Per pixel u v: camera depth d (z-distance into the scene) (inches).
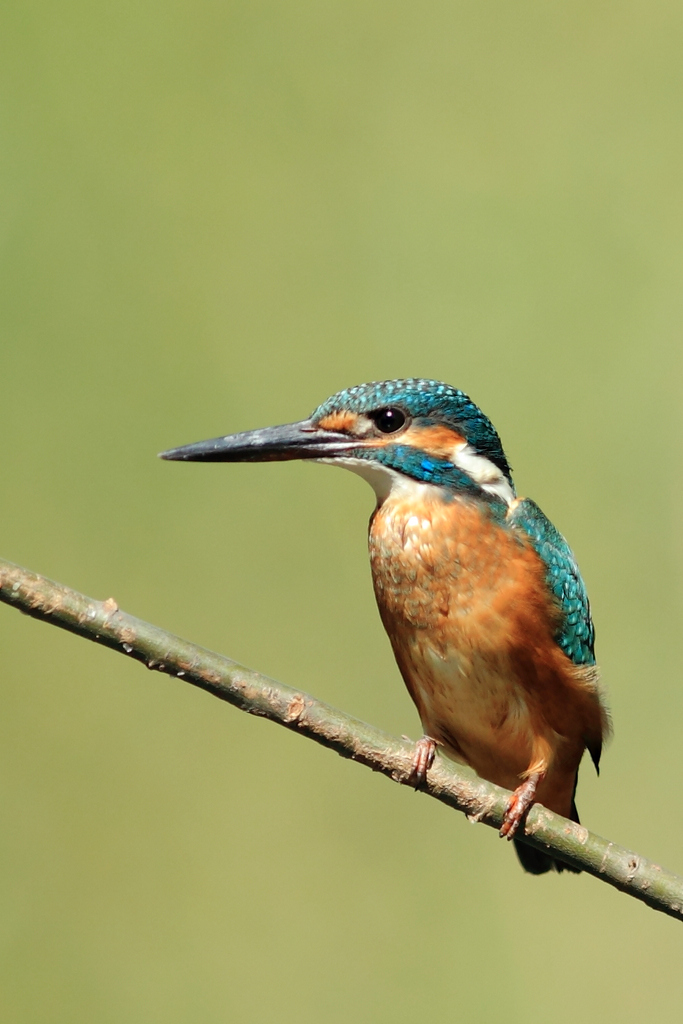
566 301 519.8
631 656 479.5
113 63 527.2
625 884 242.5
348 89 540.1
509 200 531.5
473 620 289.0
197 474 481.1
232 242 511.5
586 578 486.9
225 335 497.0
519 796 249.4
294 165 524.1
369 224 521.3
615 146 538.9
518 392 506.6
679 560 486.0
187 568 472.1
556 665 289.4
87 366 482.0
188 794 447.5
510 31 556.7
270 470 483.8
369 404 302.0
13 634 460.8
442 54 549.0
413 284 519.2
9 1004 413.4
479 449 303.6
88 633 222.1
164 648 224.8
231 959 426.3
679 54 550.0
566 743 299.1
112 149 514.9
